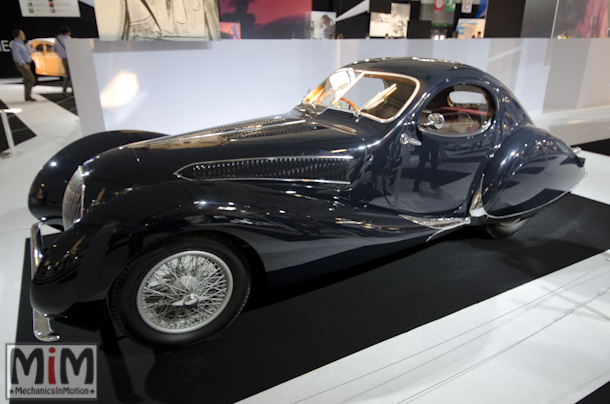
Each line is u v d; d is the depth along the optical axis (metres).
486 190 2.67
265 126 2.59
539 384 1.77
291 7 7.69
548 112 8.59
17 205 3.79
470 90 2.67
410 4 14.25
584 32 8.44
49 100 9.85
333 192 2.33
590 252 2.92
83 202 1.99
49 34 12.44
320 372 1.82
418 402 1.67
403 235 2.33
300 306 2.27
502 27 8.46
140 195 1.69
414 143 2.37
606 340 2.04
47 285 1.59
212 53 5.14
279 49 5.60
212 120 5.46
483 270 2.66
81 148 2.69
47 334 1.65
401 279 2.55
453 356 1.93
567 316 2.22
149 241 1.59
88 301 1.63
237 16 7.29
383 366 1.86
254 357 1.89
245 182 2.14
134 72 4.70
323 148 2.27
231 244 1.79
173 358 1.88
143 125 4.96
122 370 1.80
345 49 6.08
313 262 2.07
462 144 2.54
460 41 6.79
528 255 2.87
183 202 1.67
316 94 3.01
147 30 4.57
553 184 2.89
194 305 1.81
